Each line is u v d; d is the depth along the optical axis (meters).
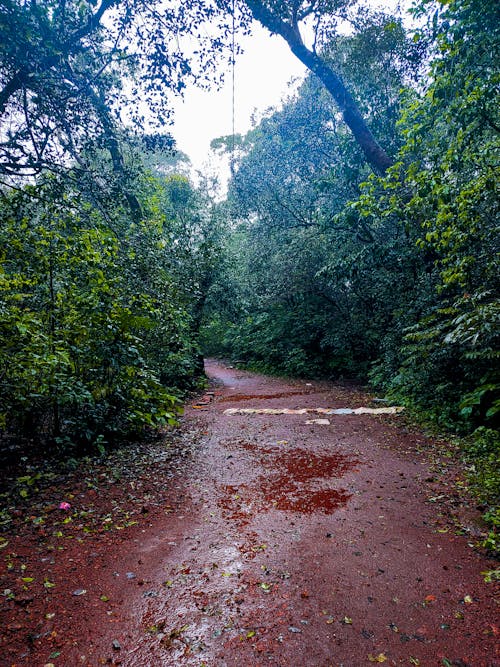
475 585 2.50
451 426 5.84
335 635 2.13
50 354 4.18
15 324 3.89
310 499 3.90
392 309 10.14
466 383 6.38
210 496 4.02
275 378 14.09
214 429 6.77
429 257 8.34
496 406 5.19
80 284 5.25
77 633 2.13
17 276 4.51
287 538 3.16
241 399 10.02
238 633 2.15
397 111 10.01
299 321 15.03
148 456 5.11
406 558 2.83
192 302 11.10
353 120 9.46
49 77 4.88
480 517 3.33
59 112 5.03
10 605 2.31
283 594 2.47
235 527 3.36
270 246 14.12
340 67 10.39
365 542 3.07
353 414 7.60
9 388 4.21
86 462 4.67
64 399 4.40
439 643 2.06
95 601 2.39
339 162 11.07
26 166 4.95
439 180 5.89
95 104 5.44
